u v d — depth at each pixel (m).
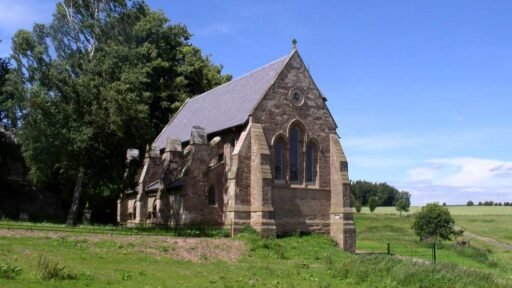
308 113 46.66
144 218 52.03
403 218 117.12
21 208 63.41
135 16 51.31
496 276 29.95
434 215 67.50
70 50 46.50
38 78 43.91
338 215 45.38
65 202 63.59
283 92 45.41
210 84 74.75
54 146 42.84
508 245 72.06
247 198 42.31
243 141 42.72
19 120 49.06
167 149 48.97
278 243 38.47
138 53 50.88
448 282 26.17
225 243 36.19
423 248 58.81
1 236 30.50
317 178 46.25
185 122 58.62
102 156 45.84
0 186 62.91
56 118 43.25
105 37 48.06
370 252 49.19
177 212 44.25
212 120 50.94
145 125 46.03
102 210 60.38
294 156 45.72
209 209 44.09
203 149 44.78
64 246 29.69
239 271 27.17
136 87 45.91
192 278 23.89
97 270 23.83
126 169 50.00
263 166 41.88
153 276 23.53
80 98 43.78
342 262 31.30
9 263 22.72
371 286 25.02
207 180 44.44
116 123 42.91
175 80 69.88
